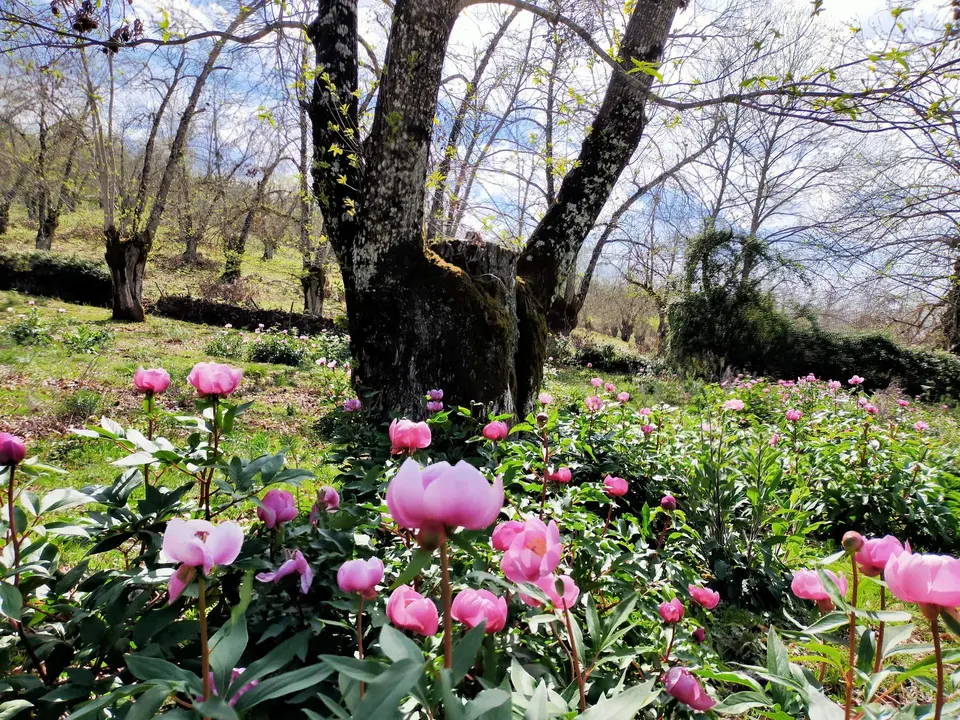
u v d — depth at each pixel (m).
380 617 1.12
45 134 19.80
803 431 6.02
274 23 4.36
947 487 4.90
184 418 1.94
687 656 1.68
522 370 5.32
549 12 4.65
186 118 17.19
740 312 15.77
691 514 3.85
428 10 4.16
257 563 1.48
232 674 1.10
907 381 16.09
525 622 1.81
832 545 4.36
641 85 4.45
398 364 4.68
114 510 1.76
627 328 30.70
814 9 3.41
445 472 0.90
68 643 1.51
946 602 0.95
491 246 5.08
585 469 4.22
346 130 4.66
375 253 4.55
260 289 24.39
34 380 8.02
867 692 1.15
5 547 1.64
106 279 20.23
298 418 7.12
